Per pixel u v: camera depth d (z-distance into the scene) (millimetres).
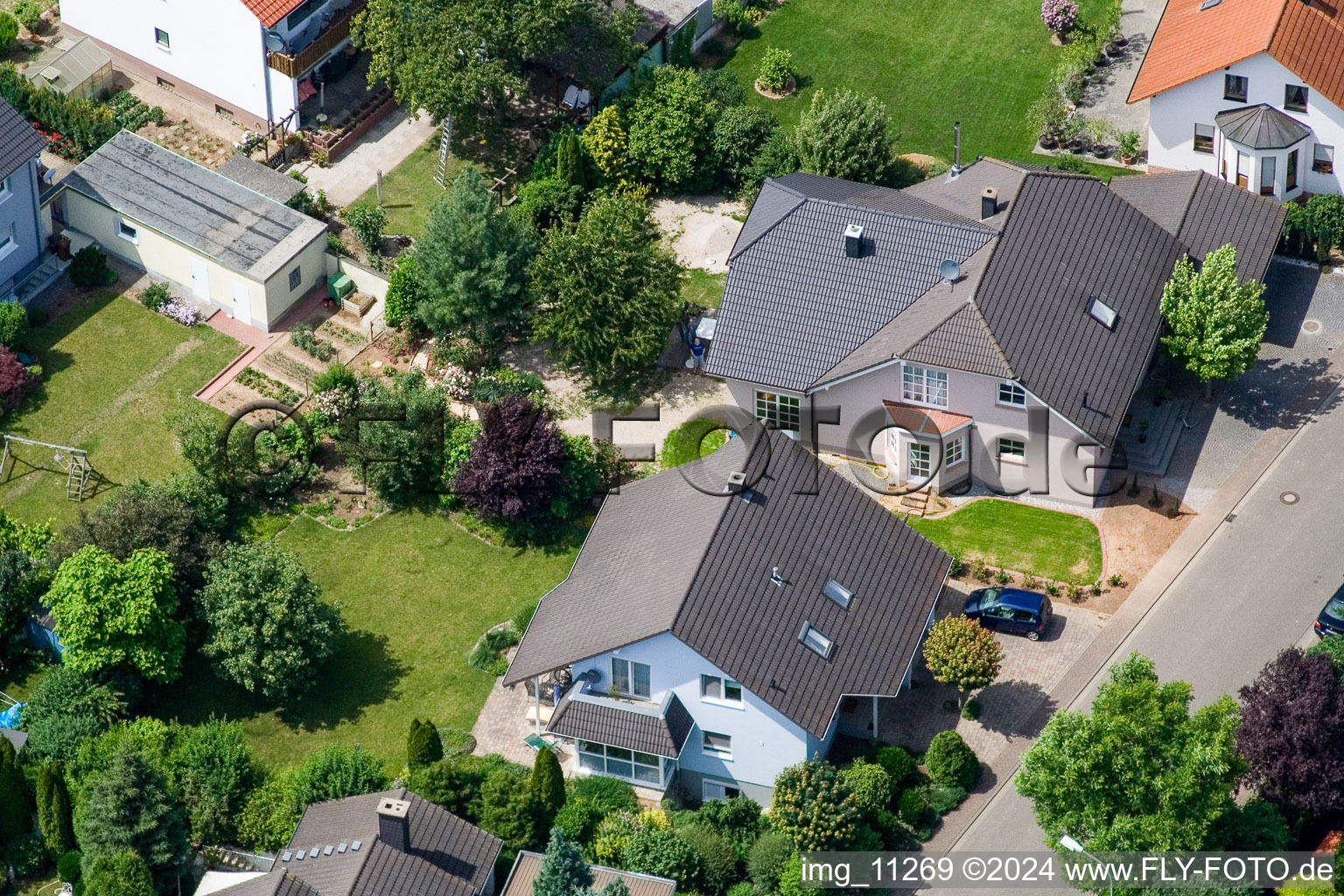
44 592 83312
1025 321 84938
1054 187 89500
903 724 79812
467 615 84938
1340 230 94688
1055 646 82000
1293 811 74062
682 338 95125
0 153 93125
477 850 73688
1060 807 71062
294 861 73000
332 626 82250
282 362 94250
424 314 92875
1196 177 92562
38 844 76688
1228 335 86625
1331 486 86688
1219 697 79188
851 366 86562
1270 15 96812
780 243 89562
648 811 77000
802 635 76812
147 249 97062
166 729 79312
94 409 92250
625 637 76188
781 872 73938
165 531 83312
